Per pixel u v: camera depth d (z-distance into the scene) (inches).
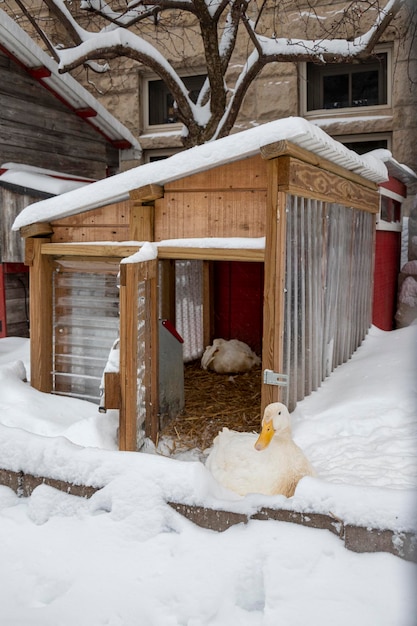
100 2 324.5
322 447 169.2
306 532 95.7
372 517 91.8
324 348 219.1
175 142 440.1
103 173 381.1
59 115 343.9
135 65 443.8
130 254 190.4
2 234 296.0
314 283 203.8
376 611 81.6
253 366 287.7
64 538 102.5
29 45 303.0
